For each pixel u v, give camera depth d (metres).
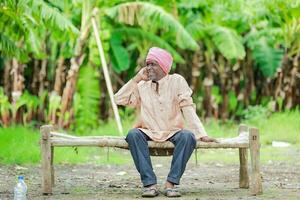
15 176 9.23
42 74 18.89
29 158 11.07
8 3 12.02
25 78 19.50
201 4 18.36
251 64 20.62
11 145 12.05
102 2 16.62
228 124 19.28
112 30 18.41
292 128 16.39
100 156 12.56
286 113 18.09
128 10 16.55
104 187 8.13
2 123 17.53
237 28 19.48
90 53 16.98
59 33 15.70
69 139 7.22
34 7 12.73
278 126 16.56
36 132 15.39
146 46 18.70
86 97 17.73
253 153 7.26
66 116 17.38
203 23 18.97
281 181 8.84
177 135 7.11
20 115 18.12
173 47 20.25
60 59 17.86
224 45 18.22
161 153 7.34
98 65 17.67
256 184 7.32
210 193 7.51
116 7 16.59
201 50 20.12
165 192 7.23
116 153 13.30
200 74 20.62
